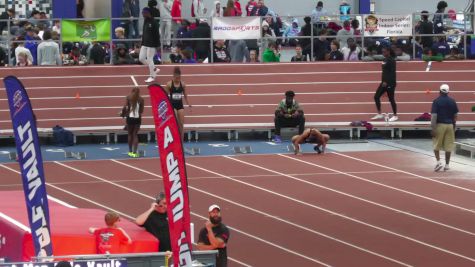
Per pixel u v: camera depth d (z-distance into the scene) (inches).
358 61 1916.8
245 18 1940.2
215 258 917.8
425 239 1186.6
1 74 1876.2
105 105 1791.3
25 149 830.5
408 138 1702.8
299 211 1289.4
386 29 1950.1
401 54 1941.4
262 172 1472.7
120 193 1368.1
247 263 1103.0
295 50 2042.3
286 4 2388.0
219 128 1684.3
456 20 2158.0
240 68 1894.7
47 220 831.1
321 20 2106.3
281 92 1835.6
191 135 1688.0
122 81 1859.0
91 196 1354.6
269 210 1293.1
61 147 1643.7
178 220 770.2
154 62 1914.4
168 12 2187.5
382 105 1795.0
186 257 770.2
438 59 1916.8
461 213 1283.2
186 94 1683.1
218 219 987.9
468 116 1770.4
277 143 1658.5
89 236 912.9
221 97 1815.9
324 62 1910.7
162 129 768.3
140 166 1510.8
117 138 1683.1
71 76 1871.3
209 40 1966.0
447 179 1438.2
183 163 764.0
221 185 1405.0
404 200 1337.4
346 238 1189.1
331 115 1764.3
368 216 1270.9
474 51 1950.1
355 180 1430.9
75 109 1777.8
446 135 1471.5
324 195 1359.5
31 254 894.4
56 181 1427.2
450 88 1852.9
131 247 918.4
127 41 1985.7
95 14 2169.0
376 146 1638.8
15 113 829.8
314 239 1184.8
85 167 1504.7
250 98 1815.9
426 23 1991.9
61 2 2105.1
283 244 1166.3
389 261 1113.4
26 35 1955.0
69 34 1925.4
